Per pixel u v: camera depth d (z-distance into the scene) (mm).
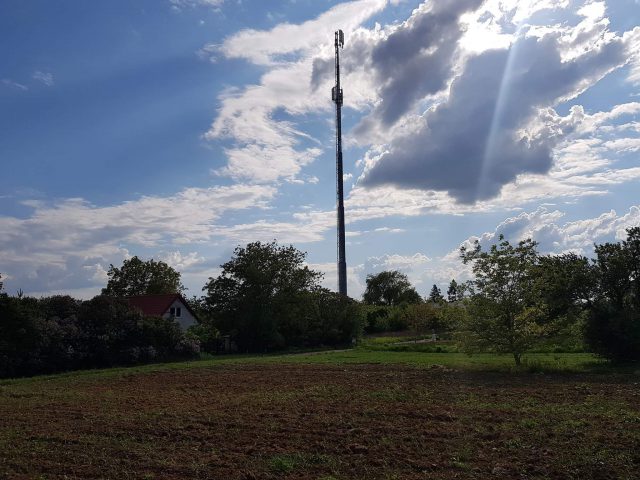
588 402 17406
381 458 11352
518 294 28797
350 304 68188
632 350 28625
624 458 10930
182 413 17141
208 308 60375
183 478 10414
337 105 80188
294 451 12055
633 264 29562
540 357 35500
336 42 81188
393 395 19781
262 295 59375
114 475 10672
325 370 31156
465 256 29984
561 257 31672
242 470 10789
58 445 13117
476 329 29375
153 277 83750
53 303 40938
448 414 15703
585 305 30047
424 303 80312
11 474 10828
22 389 25766
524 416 15305
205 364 37594
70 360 38688
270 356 48438
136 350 42031
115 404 19891
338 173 79062
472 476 10133
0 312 35344
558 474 10148
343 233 78062
